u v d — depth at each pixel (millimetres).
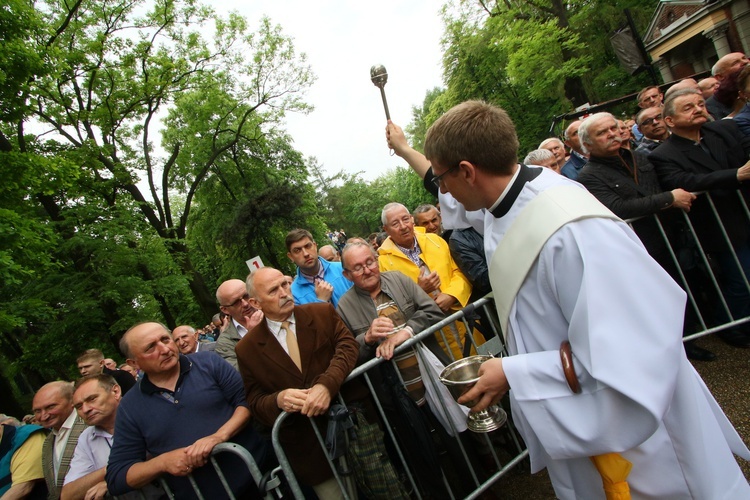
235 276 19109
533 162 3359
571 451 1019
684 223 2752
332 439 2045
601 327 933
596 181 2824
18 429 2930
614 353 913
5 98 7031
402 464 2354
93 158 10906
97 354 4211
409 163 2062
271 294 2340
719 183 2529
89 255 10250
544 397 1041
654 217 2752
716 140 2760
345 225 55781
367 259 2740
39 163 6828
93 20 11562
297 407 2049
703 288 2961
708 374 2660
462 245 2838
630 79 17766
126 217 11125
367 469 2084
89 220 10695
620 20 17062
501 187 1185
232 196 20172
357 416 2195
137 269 11438
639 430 929
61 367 10977
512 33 16062
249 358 2344
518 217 1142
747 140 2828
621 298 944
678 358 934
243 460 2236
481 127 1153
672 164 2732
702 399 1135
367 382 2277
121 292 10359
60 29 10680
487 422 1579
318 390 2080
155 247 12102
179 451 2160
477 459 2572
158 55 13148
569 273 1009
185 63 13664
